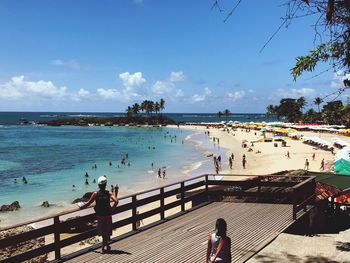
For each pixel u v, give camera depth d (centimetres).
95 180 4684
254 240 969
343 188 1403
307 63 623
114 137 12425
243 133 12925
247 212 1243
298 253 910
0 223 2772
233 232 1034
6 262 727
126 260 814
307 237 1072
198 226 1084
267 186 1377
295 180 1386
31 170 5562
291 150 7069
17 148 8650
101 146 9288
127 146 9331
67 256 836
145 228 1066
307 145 7756
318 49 614
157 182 4484
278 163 5644
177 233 1017
